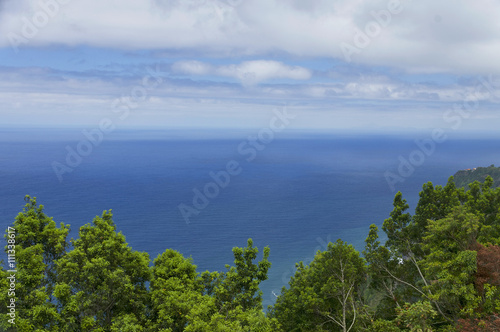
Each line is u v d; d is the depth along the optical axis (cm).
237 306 2002
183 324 1889
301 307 2512
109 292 1891
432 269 2194
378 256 2791
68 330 1719
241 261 2298
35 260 1831
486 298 1964
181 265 2222
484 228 2472
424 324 1902
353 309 2458
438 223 2272
